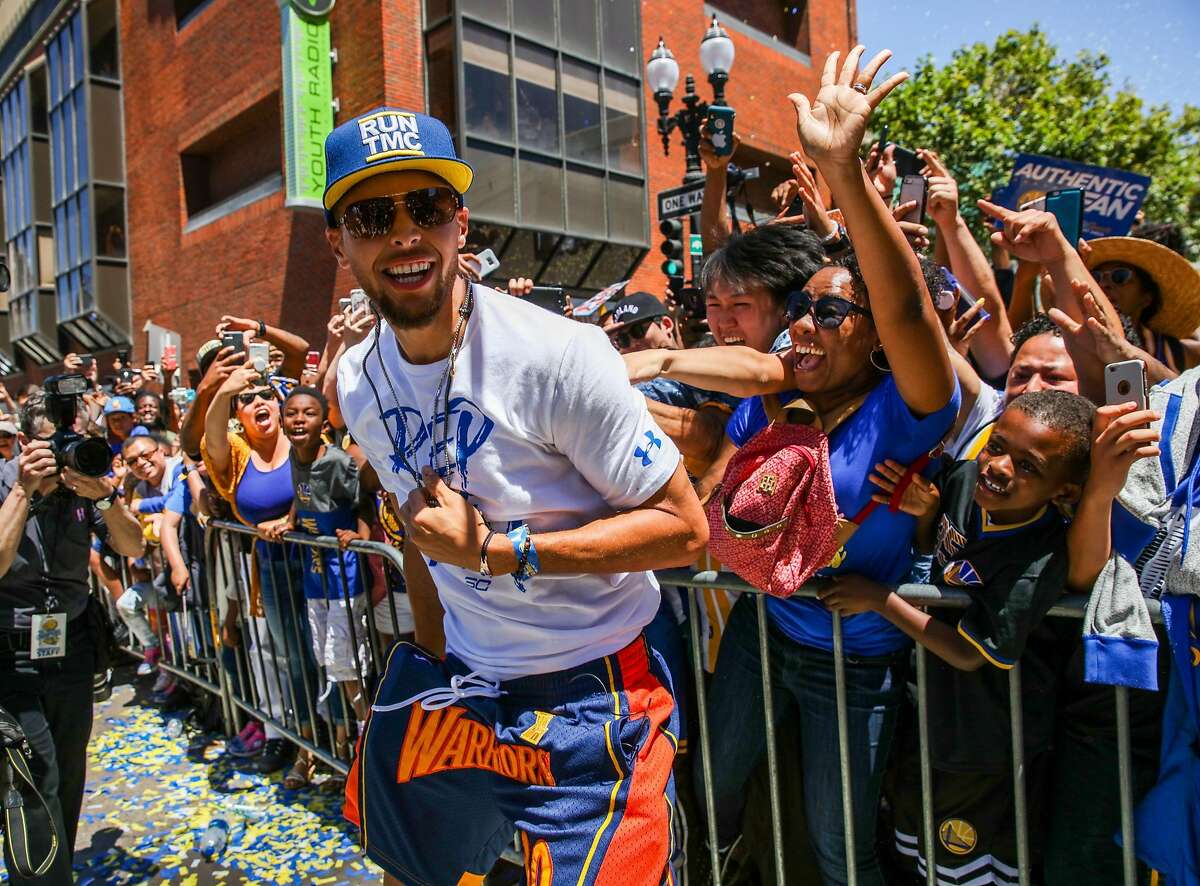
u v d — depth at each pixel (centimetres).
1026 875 178
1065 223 278
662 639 241
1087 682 165
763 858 230
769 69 1656
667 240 765
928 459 180
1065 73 1528
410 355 162
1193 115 1454
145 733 434
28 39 2006
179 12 1568
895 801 212
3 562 252
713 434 222
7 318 2216
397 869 183
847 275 183
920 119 1443
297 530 351
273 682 379
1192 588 156
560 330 153
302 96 1164
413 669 184
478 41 1180
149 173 1703
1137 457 152
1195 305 269
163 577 461
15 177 2106
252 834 322
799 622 201
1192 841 157
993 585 171
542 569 149
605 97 1355
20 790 252
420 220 146
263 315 1391
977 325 221
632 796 162
